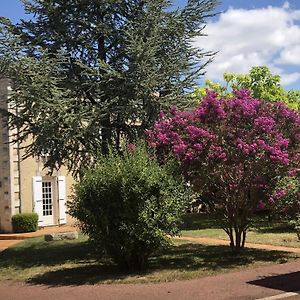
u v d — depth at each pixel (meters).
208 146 10.25
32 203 21.27
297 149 10.84
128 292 8.19
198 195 11.09
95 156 12.77
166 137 10.80
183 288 8.32
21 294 8.62
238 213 11.43
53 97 12.37
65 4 13.60
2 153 20.73
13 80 12.74
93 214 9.81
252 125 10.53
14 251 14.98
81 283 9.21
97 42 14.07
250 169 10.43
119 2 13.50
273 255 11.52
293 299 7.36
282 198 11.30
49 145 13.13
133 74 12.77
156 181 9.56
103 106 12.85
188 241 14.84
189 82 13.87
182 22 13.53
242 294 7.73
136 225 9.45
